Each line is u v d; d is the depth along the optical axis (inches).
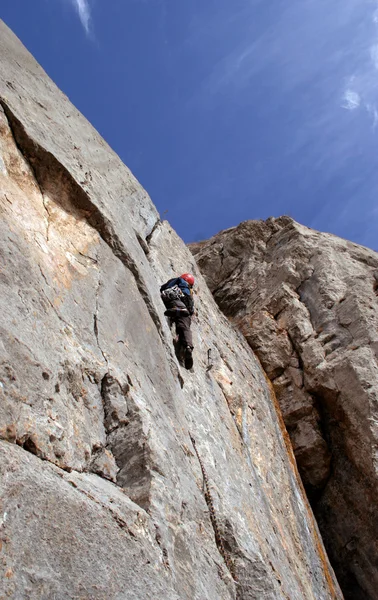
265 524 272.4
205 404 304.0
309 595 281.4
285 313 535.8
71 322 195.9
